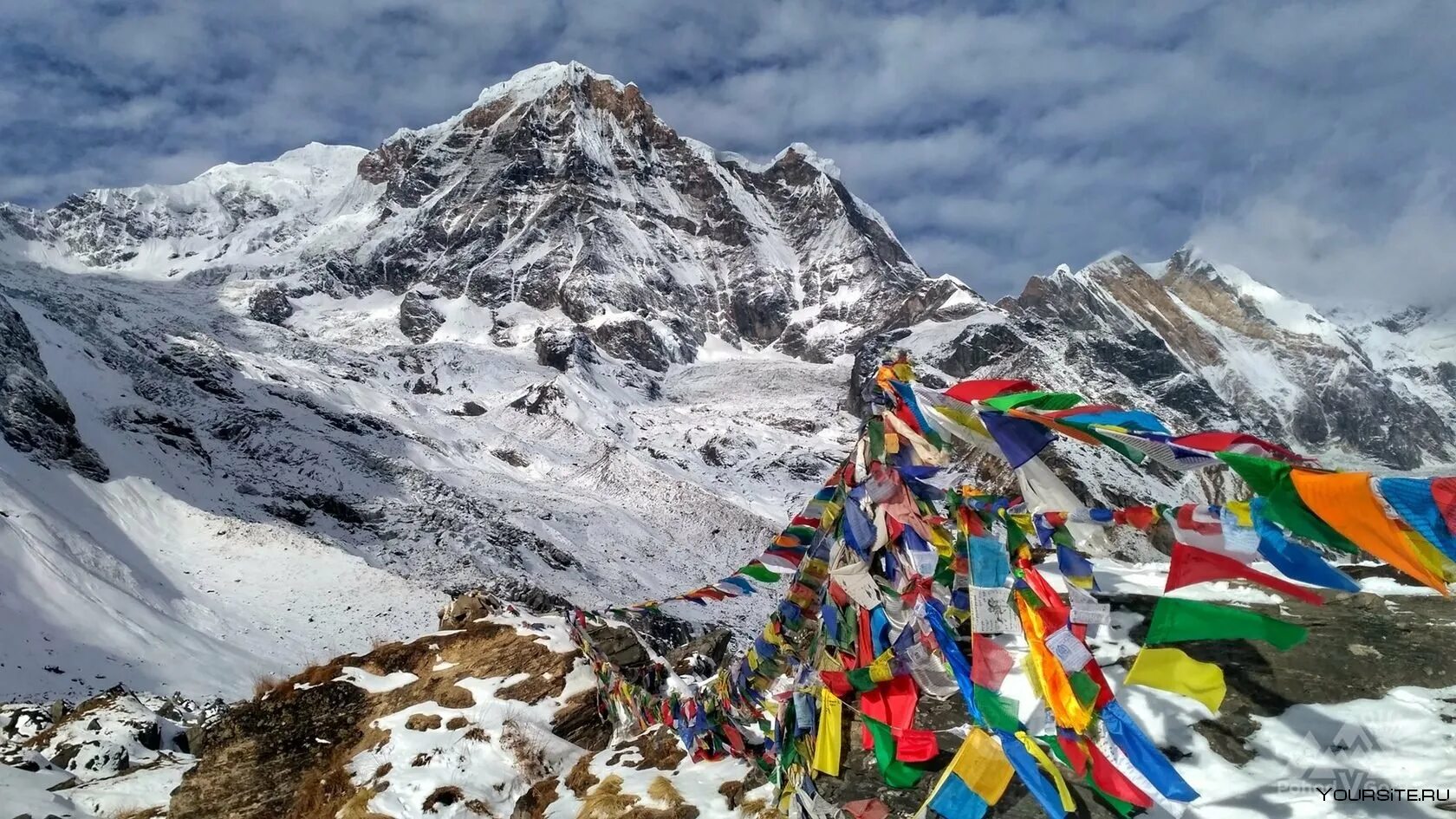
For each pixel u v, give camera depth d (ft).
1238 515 22.38
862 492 30.09
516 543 311.27
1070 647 25.09
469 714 46.47
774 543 34.32
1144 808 25.95
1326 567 21.52
